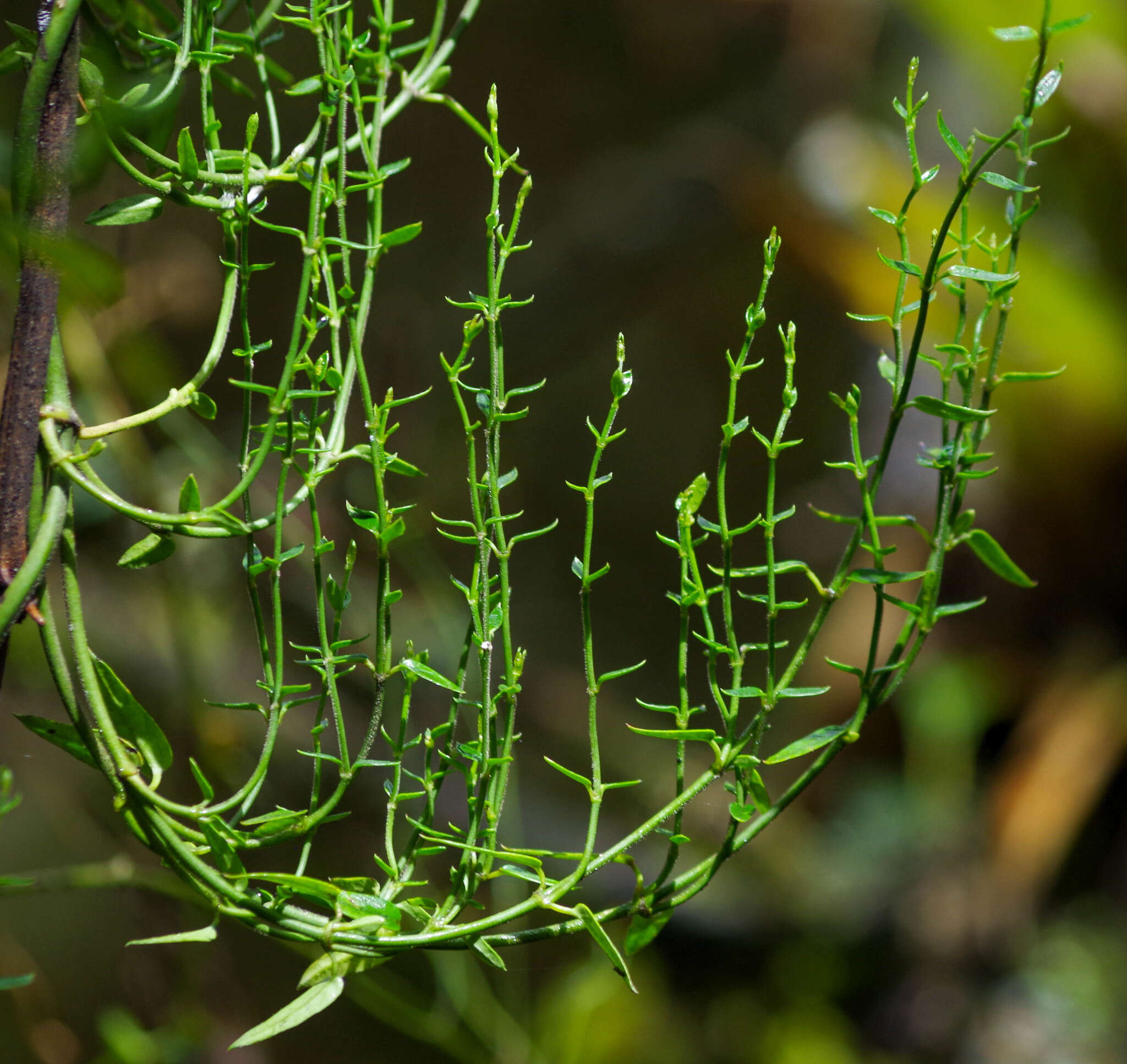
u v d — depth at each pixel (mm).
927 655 2416
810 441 3619
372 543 1567
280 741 1427
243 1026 1306
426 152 2080
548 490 3541
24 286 762
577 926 782
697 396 3672
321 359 786
